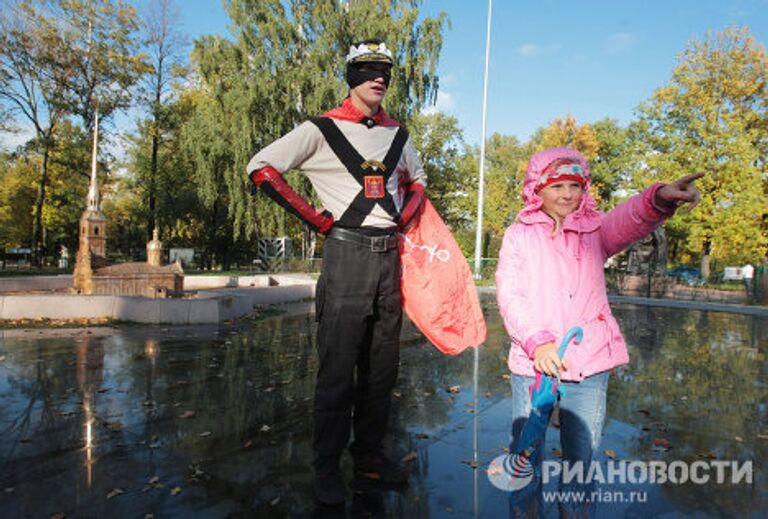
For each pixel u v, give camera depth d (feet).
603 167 132.98
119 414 11.96
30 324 24.66
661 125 86.79
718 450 10.77
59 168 115.65
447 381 16.35
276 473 8.91
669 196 6.36
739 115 85.71
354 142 8.30
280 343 21.84
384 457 9.18
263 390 14.37
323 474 8.20
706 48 84.43
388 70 8.18
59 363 16.90
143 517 7.32
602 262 7.38
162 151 115.44
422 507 7.75
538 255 7.34
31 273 60.85
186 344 21.01
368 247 8.27
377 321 8.75
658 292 64.54
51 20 84.64
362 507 7.74
